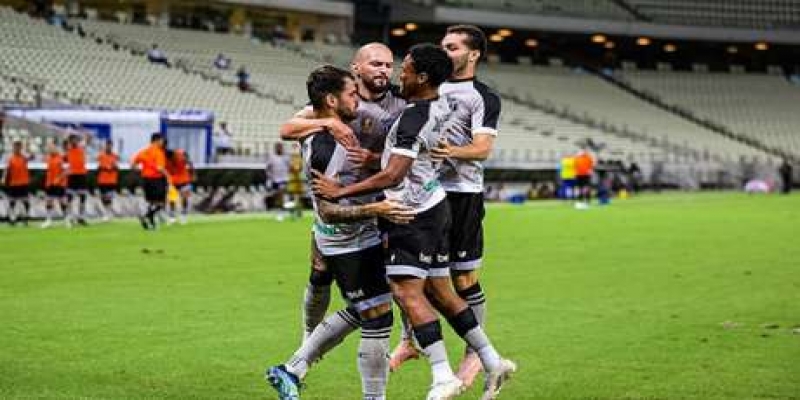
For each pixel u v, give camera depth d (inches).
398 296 749.9
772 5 7367.1
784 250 2066.9
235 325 1144.8
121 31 5088.6
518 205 3956.7
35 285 1453.0
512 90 6348.4
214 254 1902.1
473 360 841.5
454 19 6235.2
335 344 787.4
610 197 4768.7
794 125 6870.1
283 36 5871.1
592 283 1534.2
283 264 1743.4
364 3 6264.8
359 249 747.4
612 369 943.0
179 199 2736.2
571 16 6633.9
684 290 1464.1
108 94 4320.9
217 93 4731.8
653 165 5570.9
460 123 853.8
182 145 3565.5
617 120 6368.1
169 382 876.0
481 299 874.8
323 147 743.7
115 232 2397.9
